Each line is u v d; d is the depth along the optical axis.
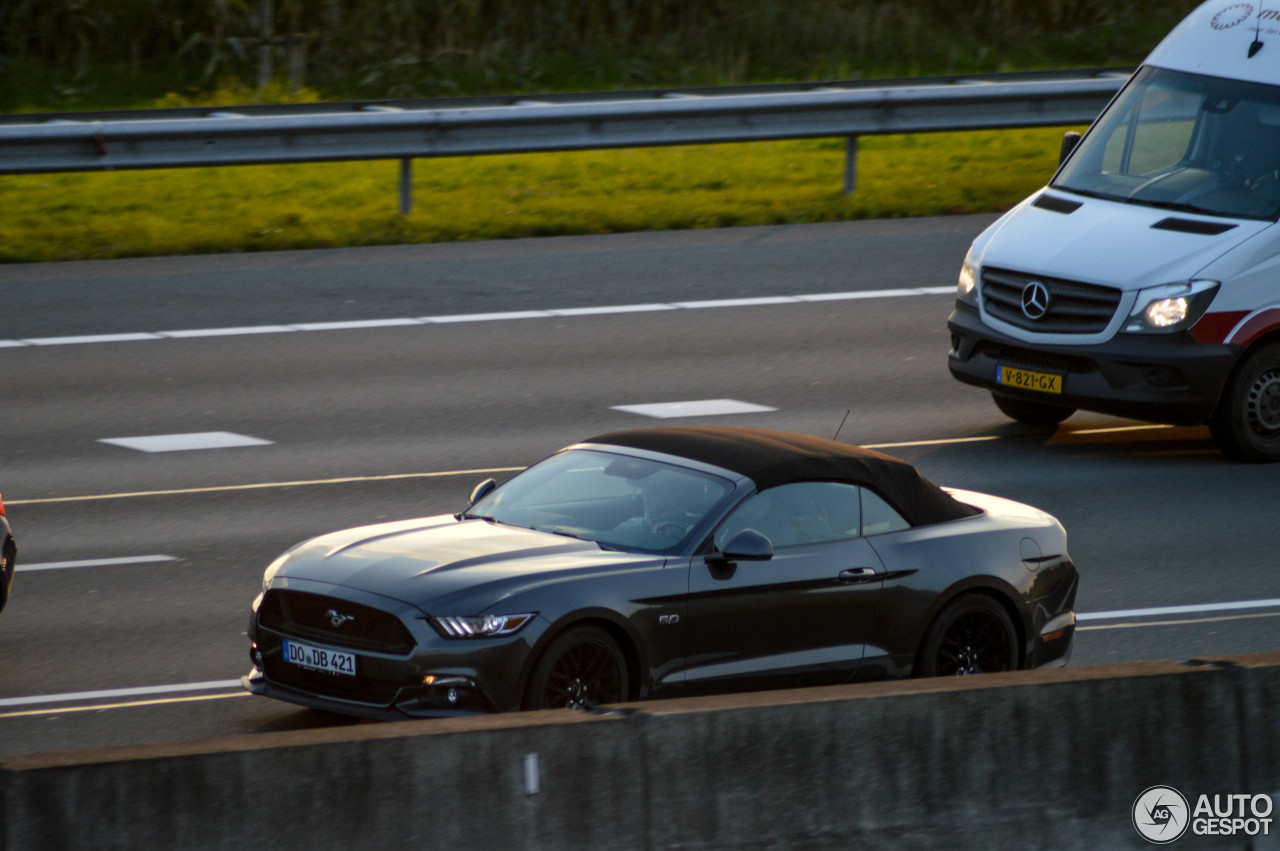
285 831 19.58
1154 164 52.97
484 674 27.55
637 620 28.92
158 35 106.56
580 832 20.72
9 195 81.38
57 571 40.44
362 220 77.81
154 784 19.12
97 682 33.31
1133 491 48.41
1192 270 49.12
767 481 31.36
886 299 68.88
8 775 18.58
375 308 65.94
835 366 60.38
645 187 85.94
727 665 30.09
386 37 108.38
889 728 22.06
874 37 116.75
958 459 51.12
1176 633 37.34
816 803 21.69
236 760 19.45
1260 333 49.69
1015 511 34.97
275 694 29.67
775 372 59.34
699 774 21.25
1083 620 38.19
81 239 74.06
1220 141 52.19
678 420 53.44
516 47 110.94
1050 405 54.69
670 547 30.08
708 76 109.00
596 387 57.12
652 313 66.12
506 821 20.42
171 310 65.19
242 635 36.31
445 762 20.25
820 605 30.88
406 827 20.05
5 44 105.19
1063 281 50.16
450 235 76.56
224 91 97.12
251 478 48.06
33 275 69.38
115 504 45.78
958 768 22.33
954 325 52.81
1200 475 50.16
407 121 76.06
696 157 92.38
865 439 52.66
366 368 58.97
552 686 28.27
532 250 74.88
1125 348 49.03
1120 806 22.98
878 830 21.91
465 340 62.28
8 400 55.03
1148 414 49.44
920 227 79.62
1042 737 22.72
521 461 49.59
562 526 31.23
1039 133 99.88
